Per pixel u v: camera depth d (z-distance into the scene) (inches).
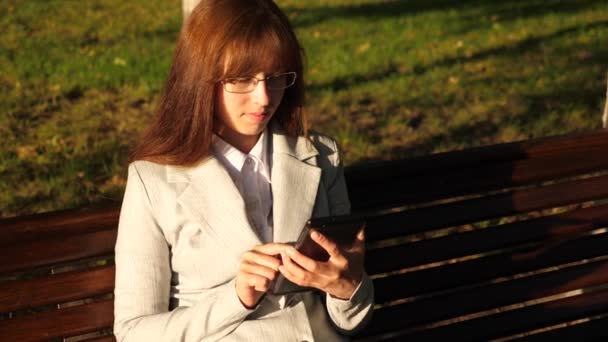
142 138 96.3
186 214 92.7
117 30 414.9
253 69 88.6
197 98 91.0
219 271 93.1
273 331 92.1
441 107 306.3
